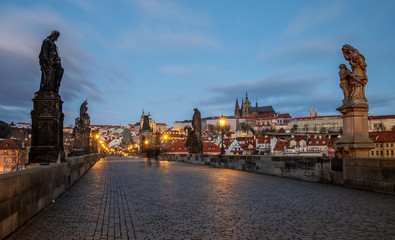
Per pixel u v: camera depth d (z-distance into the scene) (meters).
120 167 30.88
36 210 8.39
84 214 8.52
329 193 11.57
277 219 7.73
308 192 11.95
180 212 8.72
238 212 8.60
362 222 7.28
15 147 82.75
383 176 11.33
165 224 7.41
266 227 7.02
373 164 11.76
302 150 143.75
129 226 7.25
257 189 13.05
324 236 6.27
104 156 89.94
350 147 13.17
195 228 7.03
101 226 7.25
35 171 8.29
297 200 10.27
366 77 13.32
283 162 18.22
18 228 6.98
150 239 6.25
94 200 10.76
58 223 7.50
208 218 7.96
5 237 6.23
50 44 12.80
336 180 13.80
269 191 12.40
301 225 7.12
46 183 9.46
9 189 6.46
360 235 6.30
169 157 49.03
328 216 7.93
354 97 13.38
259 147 168.25
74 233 6.66
